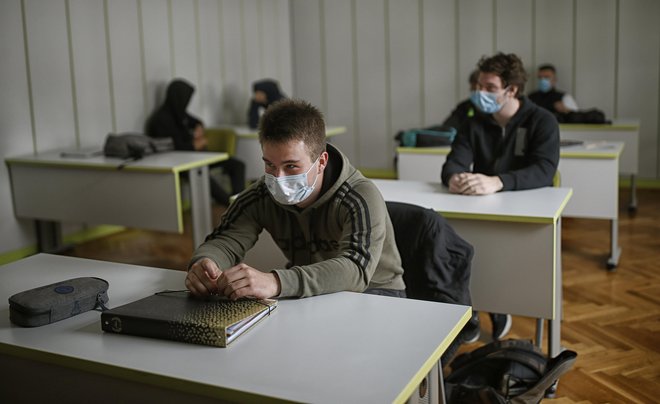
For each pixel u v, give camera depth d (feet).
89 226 16.69
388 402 3.76
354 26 24.18
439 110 23.49
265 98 20.62
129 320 4.75
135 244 16.21
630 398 8.15
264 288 5.14
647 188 21.16
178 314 4.76
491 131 9.77
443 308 5.12
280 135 5.29
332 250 6.06
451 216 8.05
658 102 20.83
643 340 9.84
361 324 4.84
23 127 15.02
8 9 14.56
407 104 23.88
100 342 4.68
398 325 4.82
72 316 5.19
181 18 19.69
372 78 24.21
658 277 12.69
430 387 4.57
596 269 13.28
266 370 4.17
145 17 18.31
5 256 14.76
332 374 4.10
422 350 4.41
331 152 5.89
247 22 22.71
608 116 21.44
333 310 5.11
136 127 18.15
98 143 16.97
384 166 24.54
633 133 17.08
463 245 7.16
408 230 7.11
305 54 25.12
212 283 5.29
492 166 9.78
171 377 4.11
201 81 20.70
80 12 16.30
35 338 4.77
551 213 7.76
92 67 16.71
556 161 9.27
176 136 18.01
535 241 7.80
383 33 23.81
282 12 24.70
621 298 11.62
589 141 14.21
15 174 14.64
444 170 9.66
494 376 6.93
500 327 9.60
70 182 13.92
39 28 15.28
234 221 6.23
